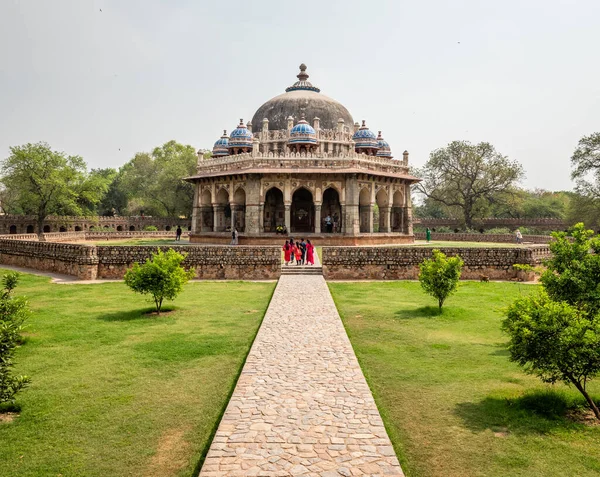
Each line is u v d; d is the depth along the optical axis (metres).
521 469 4.71
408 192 32.38
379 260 18.17
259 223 27.44
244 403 5.74
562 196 70.88
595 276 7.91
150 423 5.68
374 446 4.74
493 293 14.90
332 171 26.67
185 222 55.09
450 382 7.06
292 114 32.94
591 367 5.84
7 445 5.19
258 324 10.59
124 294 14.77
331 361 7.36
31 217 46.50
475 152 46.09
